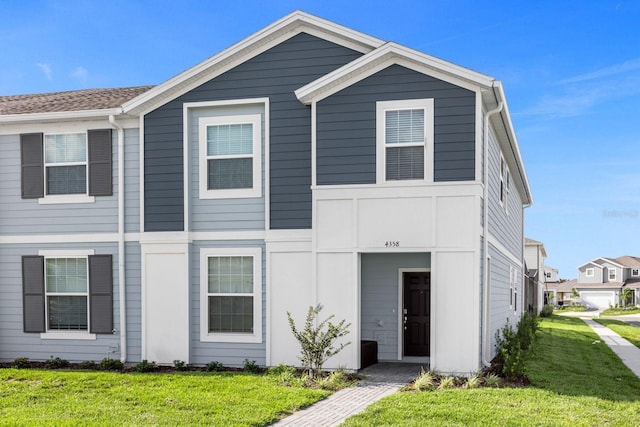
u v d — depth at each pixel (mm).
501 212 15891
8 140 14102
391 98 11688
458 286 11141
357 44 12484
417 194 11445
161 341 12992
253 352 12641
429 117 11492
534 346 16781
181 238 12953
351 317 11695
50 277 13836
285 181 12586
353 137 11828
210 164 13125
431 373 10977
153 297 13078
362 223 11680
